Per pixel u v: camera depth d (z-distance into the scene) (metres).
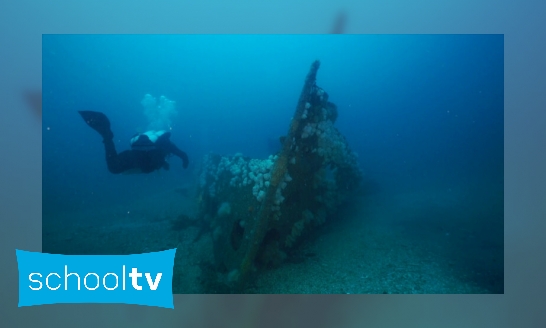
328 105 4.90
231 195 4.23
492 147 12.70
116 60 41.75
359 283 3.42
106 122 4.79
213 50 41.34
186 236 5.21
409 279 3.47
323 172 4.30
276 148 10.23
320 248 4.30
